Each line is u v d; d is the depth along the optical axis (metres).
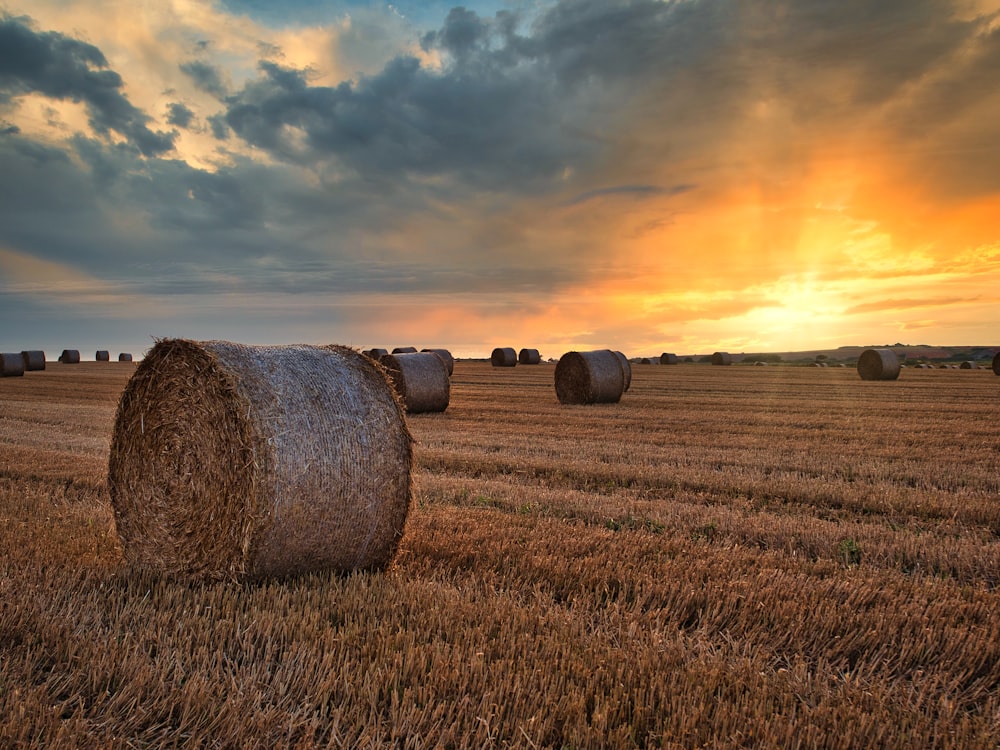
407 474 6.60
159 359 6.82
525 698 3.90
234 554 5.99
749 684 4.12
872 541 7.44
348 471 6.23
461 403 23.97
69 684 4.00
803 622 5.11
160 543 6.73
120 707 3.84
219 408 6.21
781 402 24.33
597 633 4.80
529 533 7.42
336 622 5.05
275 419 6.02
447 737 3.52
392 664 4.26
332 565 6.34
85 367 55.16
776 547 7.40
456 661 4.23
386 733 3.59
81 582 5.87
